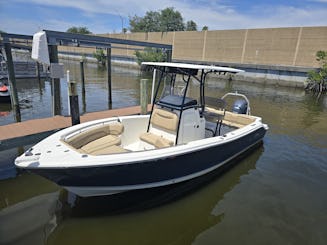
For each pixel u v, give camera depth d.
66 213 3.34
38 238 2.90
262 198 3.90
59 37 6.53
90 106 10.39
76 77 19.97
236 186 4.21
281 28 20.81
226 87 18.81
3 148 4.41
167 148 3.50
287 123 8.52
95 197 3.55
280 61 21.34
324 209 3.68
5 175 4.20
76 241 2.90
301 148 6.04
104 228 3.12
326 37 18.50
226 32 24.72
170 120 4.00
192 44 28.09
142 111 7.19
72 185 3.10
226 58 25.25
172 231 3.13
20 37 7.55
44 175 2.90
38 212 3.35
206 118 5.12
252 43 22.92
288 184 4.34
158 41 31.83
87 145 3.89
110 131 4.42
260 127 5.39
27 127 5.17
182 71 4.09
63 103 10.48
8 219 3.19
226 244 2.95
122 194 3.60
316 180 4.52
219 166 4.66
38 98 11.22
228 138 4.32
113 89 14.79
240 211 3.57
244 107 6.65
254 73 22.56
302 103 12.82
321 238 3.10
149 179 3.45
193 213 3.48
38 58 4.90
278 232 3.17
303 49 19.83
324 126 8.23
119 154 3.17
